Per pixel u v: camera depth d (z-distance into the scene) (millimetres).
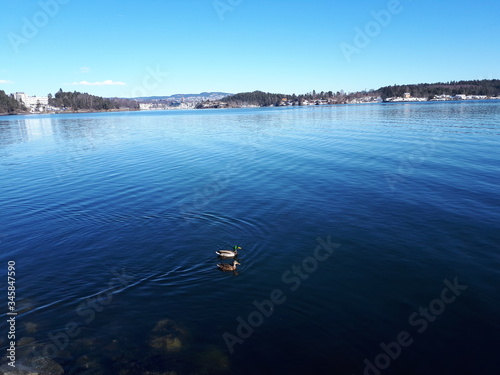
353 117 94000
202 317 10648
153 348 9422
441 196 21078
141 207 20797
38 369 8711
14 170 33156
